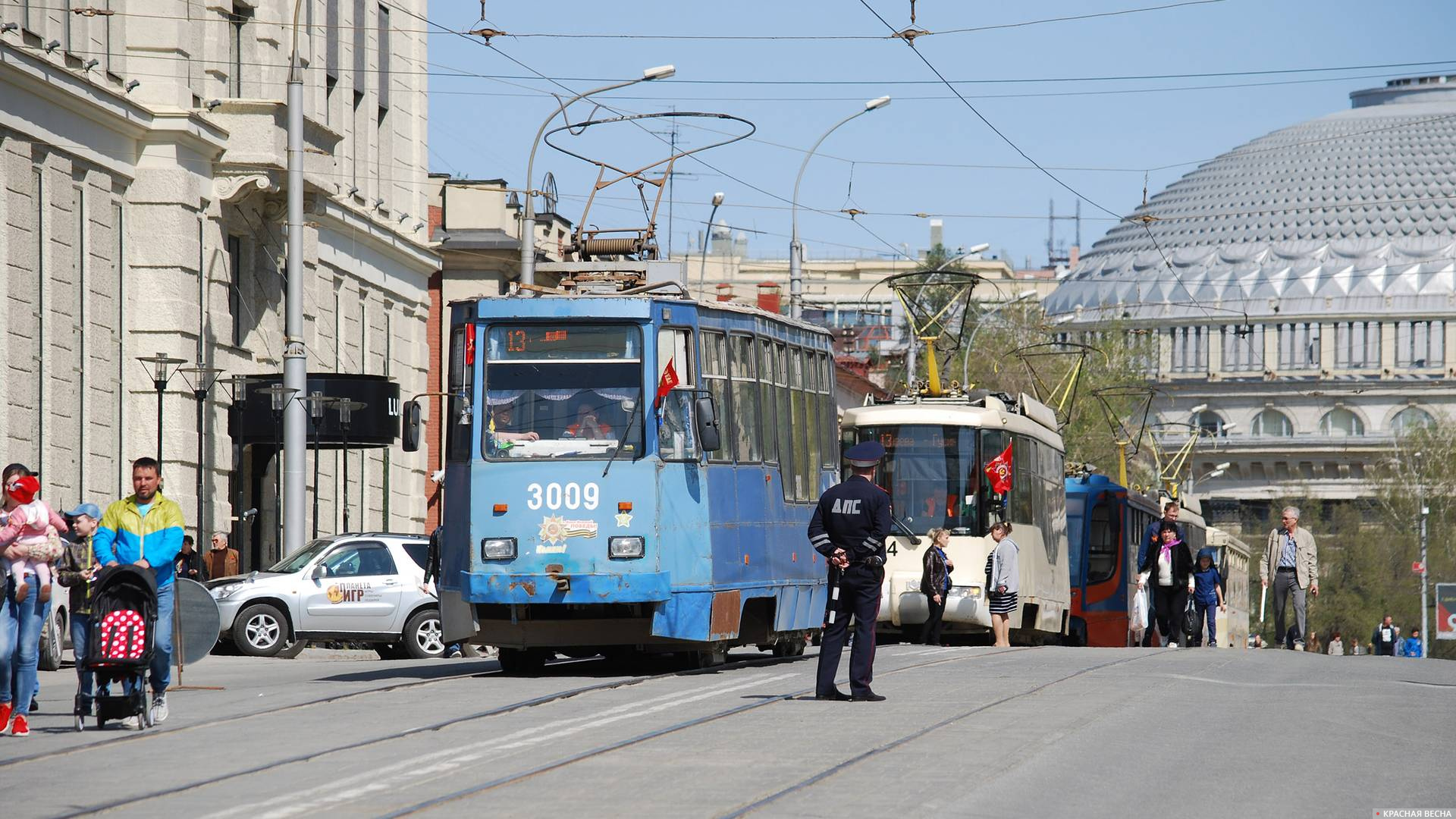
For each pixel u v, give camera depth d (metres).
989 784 27.86
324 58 102.88
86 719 40.22
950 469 78.50
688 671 52.66
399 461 118.06
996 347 189.38
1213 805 26.88
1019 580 79.06
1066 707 39.91
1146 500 116.31
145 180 85.38
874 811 25.20
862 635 41.06
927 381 96.69
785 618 57.59
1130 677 49.16
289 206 78.62
